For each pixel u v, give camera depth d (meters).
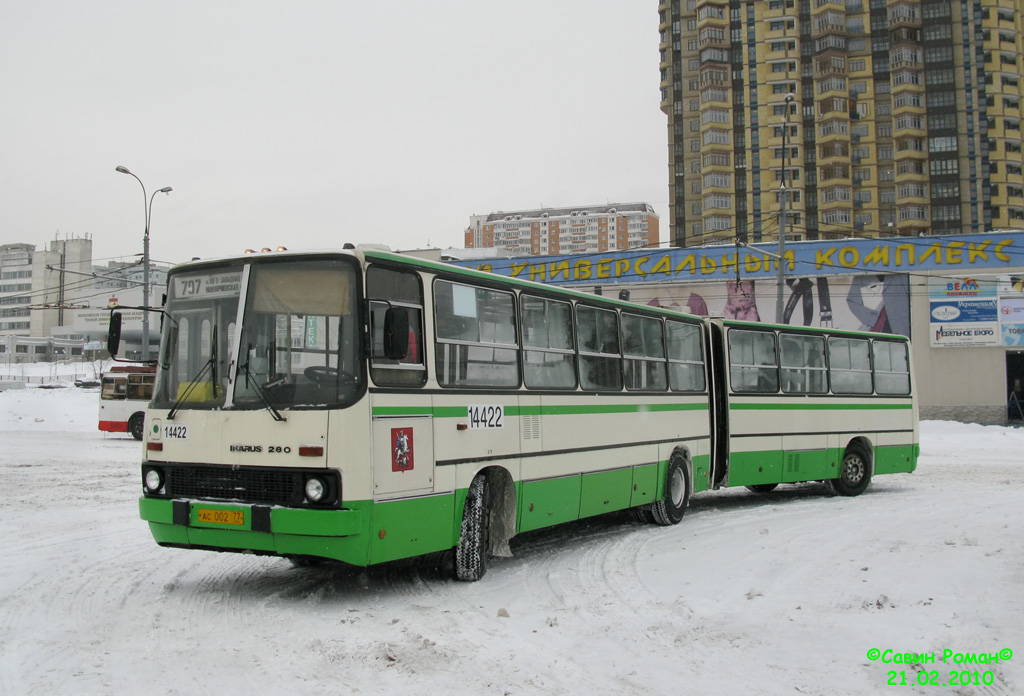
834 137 87.44
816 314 40.06
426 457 7.95
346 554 7.14
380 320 7.56
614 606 7.70
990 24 88.00
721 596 8.04
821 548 10.31
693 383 13.69
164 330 8.09
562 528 12.54
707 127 89.81
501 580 8.84
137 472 18.97
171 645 6.27
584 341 10.88
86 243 122.12
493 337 9.12
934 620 6.96
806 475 15.73
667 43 98.06
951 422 35.09
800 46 89.19
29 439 29.41
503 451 9.09
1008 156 87.81
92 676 5.54
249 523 7.22
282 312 7.55
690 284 41.16
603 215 186.25
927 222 87.75
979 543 10.33
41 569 8.86
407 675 5.64
